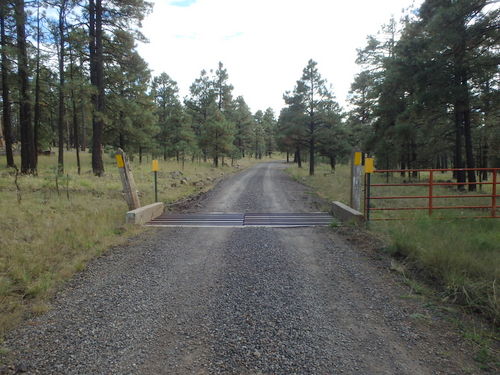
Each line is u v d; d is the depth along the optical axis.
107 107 19.70
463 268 4.27
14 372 2.59
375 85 21.97
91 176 16.34
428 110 15.10
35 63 15.91
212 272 4.82
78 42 16.08
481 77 13.01
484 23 11.73
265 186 19.25
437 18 12.22
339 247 6.08
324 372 2.58
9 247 5.30
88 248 5.85
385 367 2.64
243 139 56.69
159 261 5.33
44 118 23.41
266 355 2.81
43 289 4.11
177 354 2.84
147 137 26.94
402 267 4.80
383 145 21.09
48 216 7.67
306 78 28.55
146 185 15.14
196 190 16.77
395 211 9.29
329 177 23.73
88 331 3.21
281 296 3.99
